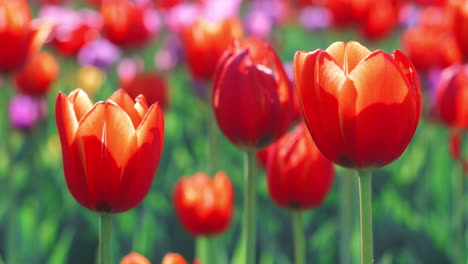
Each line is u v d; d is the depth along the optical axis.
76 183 0.98
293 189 1.17
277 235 1.72
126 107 0.99
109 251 0.99
